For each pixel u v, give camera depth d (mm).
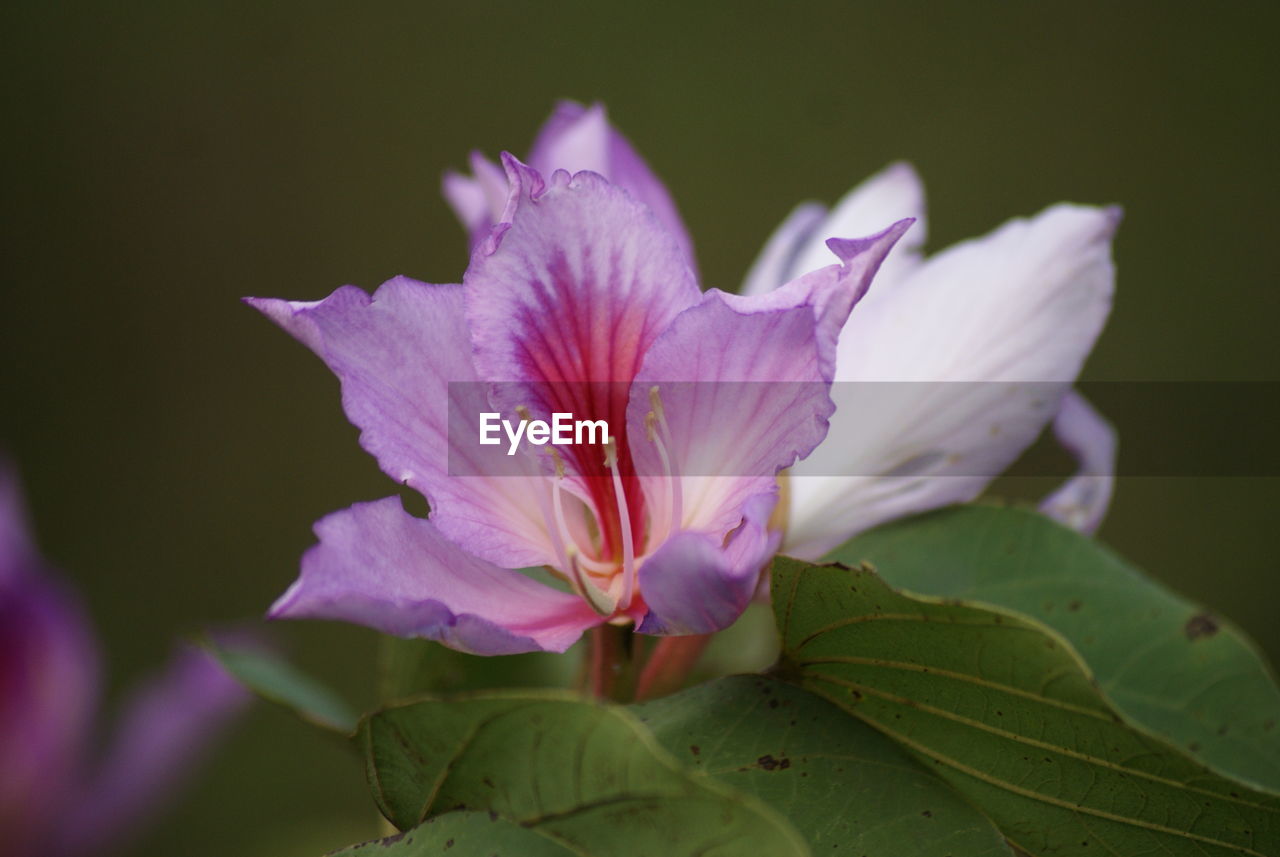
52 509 1076
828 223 372
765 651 388
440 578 315
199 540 1085
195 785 874
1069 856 315
